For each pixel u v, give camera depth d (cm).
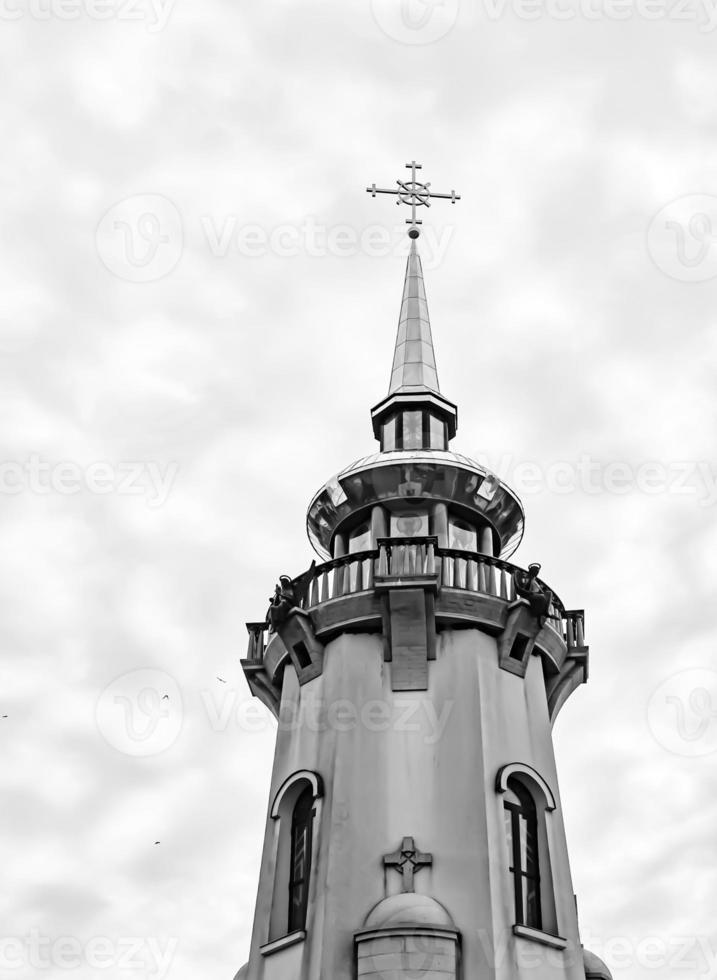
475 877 3925
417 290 5850
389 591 4375
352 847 4016
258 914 4106
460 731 4234
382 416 5259
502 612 4494
